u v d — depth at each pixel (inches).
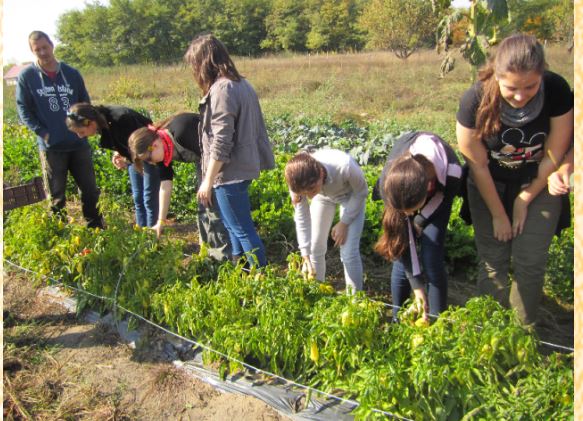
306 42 1920.5
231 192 148.6
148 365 138.3
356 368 114.1
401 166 107.4
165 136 162.4
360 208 142.1
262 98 816.9
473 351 103.3
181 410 123.1
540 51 100.4
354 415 110.4
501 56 103.1
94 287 157.8
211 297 133.3
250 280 132.7
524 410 92.5
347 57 1325.0
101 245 163.3
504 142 119.6
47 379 135.3
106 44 1946.4
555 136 116.5
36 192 187.5
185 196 261.1
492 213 130.6
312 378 120.0
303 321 121.0
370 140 403.5
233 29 1980.8
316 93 763.4
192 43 144.9
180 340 139.2
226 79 140.7
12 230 182.4
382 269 196.9
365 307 113.7
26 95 202.4
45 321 160.1
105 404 126.3
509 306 161.2
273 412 118.8
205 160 150.6
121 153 191.0
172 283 146.6
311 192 128.0
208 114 145.3
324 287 133.1
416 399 102.3
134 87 1002.7
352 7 1823.3
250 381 124.8
